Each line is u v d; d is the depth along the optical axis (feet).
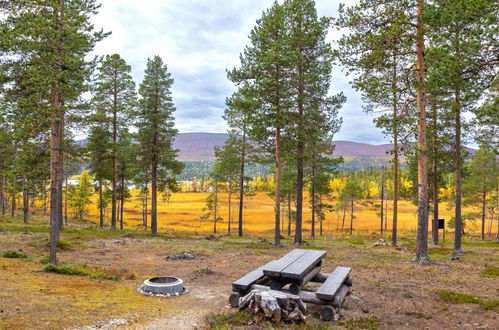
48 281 28.60
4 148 102.37
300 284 21.07
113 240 72.69
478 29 28.14
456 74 29.73
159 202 399.85
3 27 37.60
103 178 102.58
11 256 43.32
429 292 28.78
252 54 68.95
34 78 38.11
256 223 256.73
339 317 21.08
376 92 46.78
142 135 92.89
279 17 66.95
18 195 193.88
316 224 258.98
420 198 46.19
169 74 96.37
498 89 39.14
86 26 57.62
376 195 394.73
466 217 151.43
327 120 72.43
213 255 52.60
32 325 16.37
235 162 111.14
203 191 582.76
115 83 97.25
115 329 16.78
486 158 120.98
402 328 19.72
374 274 37.22
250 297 19.95
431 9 31.76
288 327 18.30
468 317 22.03
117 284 29.91
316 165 104.37
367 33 43.93
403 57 48.44
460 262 47.60
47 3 40.88
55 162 39.58
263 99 66.18
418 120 45.65
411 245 76.28
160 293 25.94
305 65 69.97
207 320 19.15
